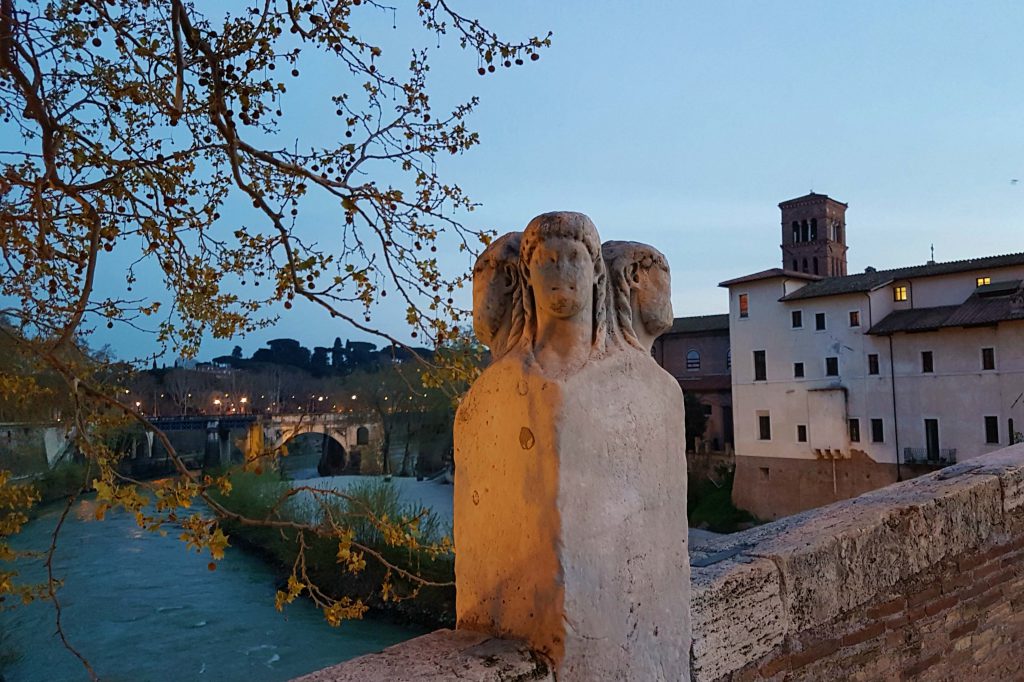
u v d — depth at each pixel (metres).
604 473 1.85
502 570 1.91
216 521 3.12
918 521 3.21
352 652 16.16
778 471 31.25
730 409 37.44
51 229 3.40
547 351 1.88
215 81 3.20
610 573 1.85
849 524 2.99
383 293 3.66
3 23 3.08
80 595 19.50
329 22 3.47
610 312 2.02
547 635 1.76
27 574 20.47
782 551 2.65
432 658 1.73
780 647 2.54
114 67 3.49
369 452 54.91
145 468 45.34
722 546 2.79
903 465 27.31
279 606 3.43
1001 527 3.68
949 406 26.25
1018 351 24.59
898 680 3.04
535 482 1.80
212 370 74.44
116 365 3.96
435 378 3.67
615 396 1.90
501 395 1.93
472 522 2.04
